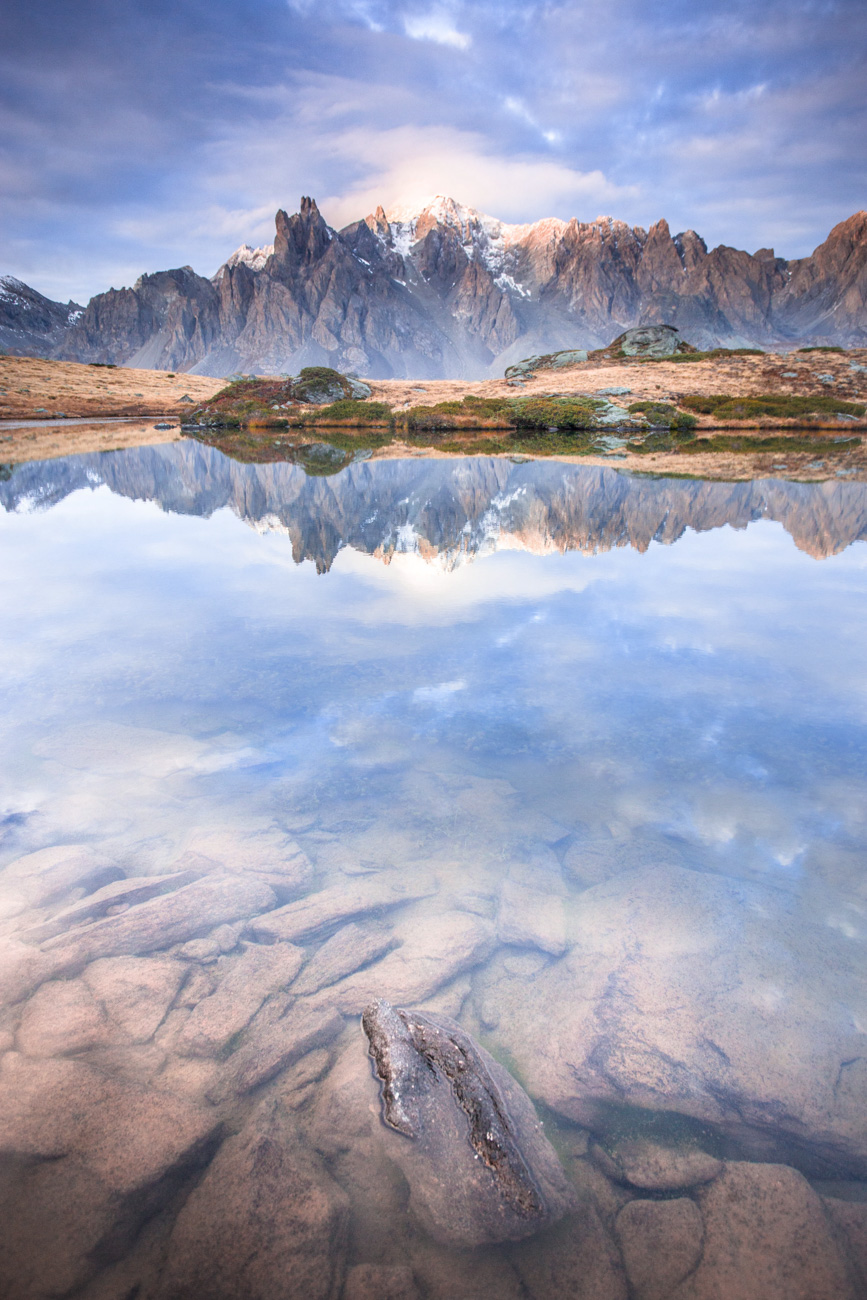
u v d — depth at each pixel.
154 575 8.39
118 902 3.07
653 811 3.57
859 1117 2.20
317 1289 1.74
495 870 3.33
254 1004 2.65
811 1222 1.92
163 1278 1.77
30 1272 1.75
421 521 12.00
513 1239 1.89
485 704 4.70
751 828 3.38
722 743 4.11
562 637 5.92
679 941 2.86
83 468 20.19
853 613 6.48
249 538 10.74
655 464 20.39
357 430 40.69
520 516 12.28
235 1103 2.28
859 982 2.61
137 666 5.39
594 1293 1.75
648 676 5.07
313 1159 2.10
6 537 10.87
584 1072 2.43
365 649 5.72
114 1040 2.47
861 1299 1.74
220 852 3.38
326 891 3.22
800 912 2.90
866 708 4.50
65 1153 2.07
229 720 4.55
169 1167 2.04
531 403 40.03
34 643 5.93
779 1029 2.49
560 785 3.82
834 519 11.73
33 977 2.69
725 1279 1.79
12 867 3.21
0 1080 2.28
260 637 6.05
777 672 5.10
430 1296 1.73
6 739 4.28
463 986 2.81
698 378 46.38
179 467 20.81
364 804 3.74
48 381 54.31
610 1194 2.05
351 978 2.80
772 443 28.17
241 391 47.78
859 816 3.42
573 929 3.00
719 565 8.55
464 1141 2.15
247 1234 1.88
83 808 3.65
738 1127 2.23
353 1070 2.40
